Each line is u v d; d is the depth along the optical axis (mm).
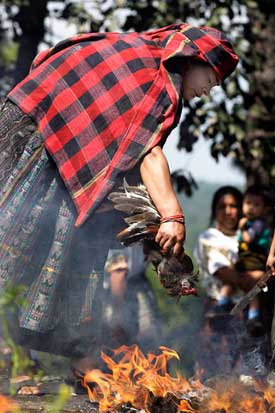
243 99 9539
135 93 5695
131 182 5738
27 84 5855
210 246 8281
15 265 5770
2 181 5863
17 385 6250
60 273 5777
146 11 9453
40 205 5809
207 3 9508
